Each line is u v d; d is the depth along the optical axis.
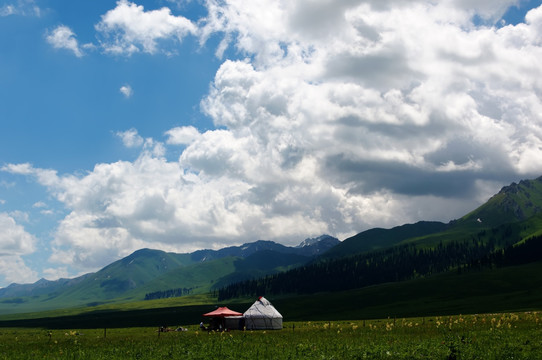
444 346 35.44
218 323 84.38
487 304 154.62
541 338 40.03
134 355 39.78
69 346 52.06
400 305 180.62
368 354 33.66
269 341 49.69
